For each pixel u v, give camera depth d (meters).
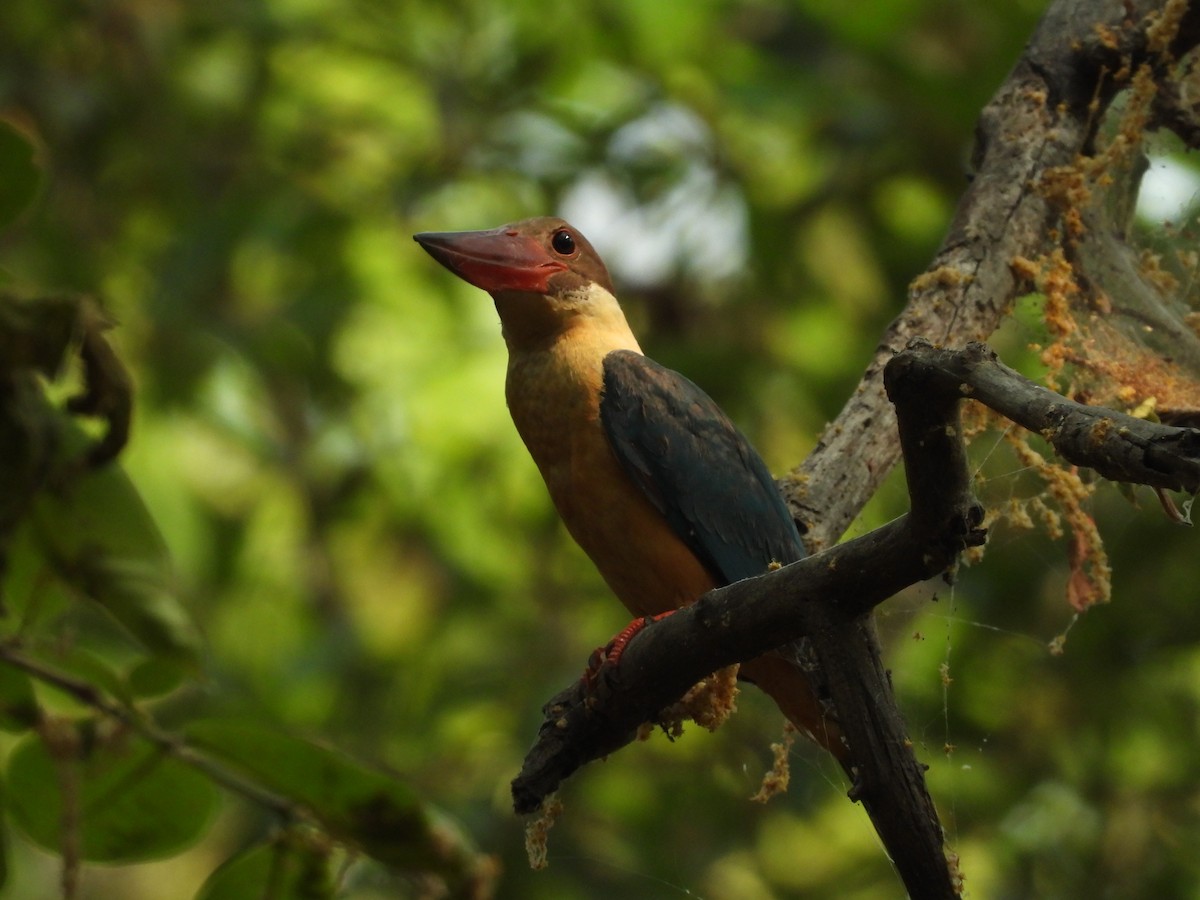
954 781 11.12
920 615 10.51
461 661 12.75
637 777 12.09
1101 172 7.23
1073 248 7.22
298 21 13.11
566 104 13.87
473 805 11.62
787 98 12.40
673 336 13.26
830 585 4.56
